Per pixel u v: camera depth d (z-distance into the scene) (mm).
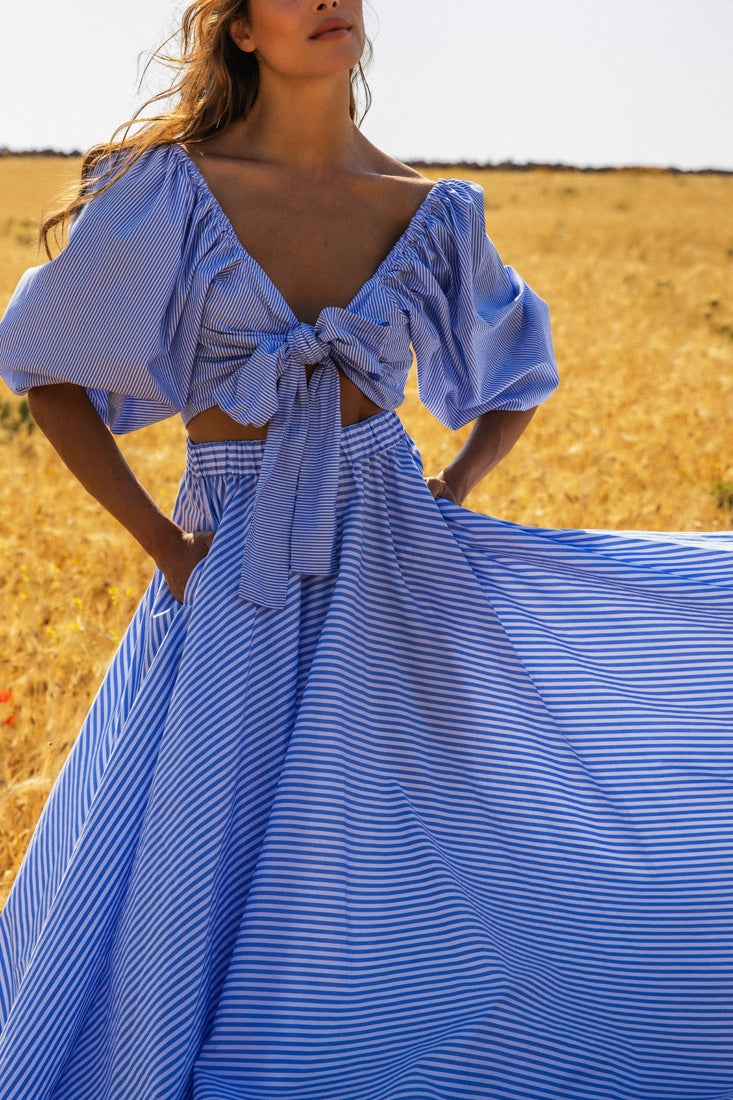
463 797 2348
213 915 2098
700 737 2570
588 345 13141
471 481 2766
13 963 2447
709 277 22500
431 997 2127
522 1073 2131
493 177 59594
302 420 2318
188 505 2445
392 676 2346
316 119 2348
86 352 2248
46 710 3998
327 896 2096
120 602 5094
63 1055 2131
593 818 2457
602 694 2561
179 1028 2004
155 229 2230
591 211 39562
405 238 2430
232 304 2250
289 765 2156
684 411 9469
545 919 2330
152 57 2430
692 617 2633
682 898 2418
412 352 2498
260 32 2279
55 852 2453
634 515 6098
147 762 2266
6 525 6238
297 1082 2018
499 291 2734
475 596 2422
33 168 58031
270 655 2258
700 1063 2279
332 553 2312
